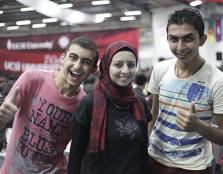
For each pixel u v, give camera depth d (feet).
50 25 53.47
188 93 6.49
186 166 6.54
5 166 7.25
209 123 6.58
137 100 6.63
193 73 6.52
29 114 7.14
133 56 6.45
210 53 33.86
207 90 6.39
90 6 39.81
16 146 7.20
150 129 7.26
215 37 34.06
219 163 8.41
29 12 43.55
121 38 22.88
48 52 22.11
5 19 48.88
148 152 7.01
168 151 6.71
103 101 6.42
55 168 7.33
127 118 6.49
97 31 23.52
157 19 38.99
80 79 6.93
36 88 7.11
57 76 7.13
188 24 6.05
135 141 6.47
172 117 6.66
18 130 7.22
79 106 6.56
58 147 7.29
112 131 6.33
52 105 7.04
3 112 5.89
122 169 6.31
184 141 6.55
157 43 38.88
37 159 7.14
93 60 6.94
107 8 41.16
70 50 6.89
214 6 32.86
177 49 6.18
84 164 6.56
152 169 6.97
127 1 37.37
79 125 6.43
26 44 23.25
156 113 7.18
